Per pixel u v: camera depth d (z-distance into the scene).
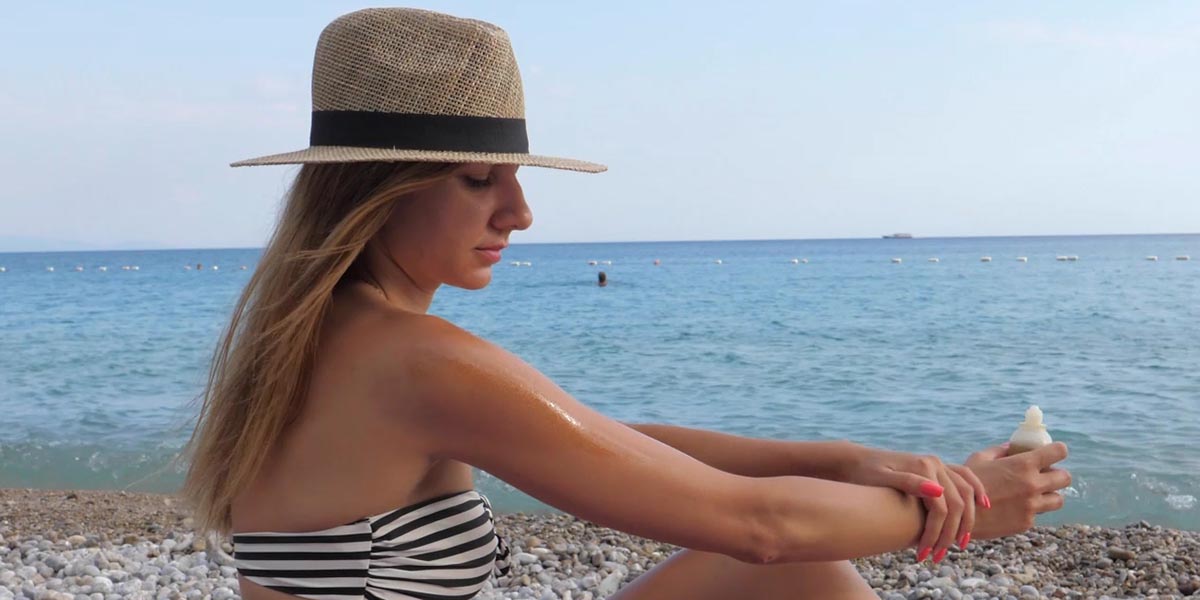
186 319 34.22
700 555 2.48
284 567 1.96
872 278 62.84
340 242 1.88
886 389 17.75
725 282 59.62
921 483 2.13
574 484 1.84
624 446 1.87
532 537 7.61
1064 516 9.37
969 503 2.17
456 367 1.82
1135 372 19.23
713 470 1.95
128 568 6.21
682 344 25.73
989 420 14.65
